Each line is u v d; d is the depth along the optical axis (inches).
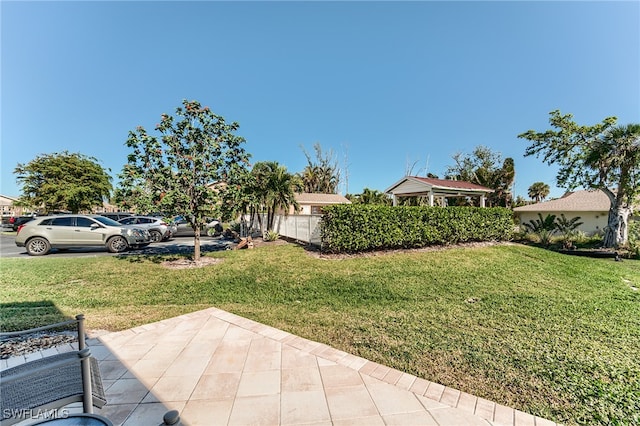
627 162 480.1
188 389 96.0
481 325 162.1
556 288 251.9
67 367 77.2
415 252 382.3
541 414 86.5
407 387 99.0
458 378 106.2
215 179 324.8
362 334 146.9
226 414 83.1
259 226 654.5
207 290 231.8
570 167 553.6
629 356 126.0
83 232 388.2
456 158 1227.2
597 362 119.8
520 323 165.9
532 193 1499.8
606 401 93.6
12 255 377.1
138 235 419.5
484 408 88.5
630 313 187.0
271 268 294.5
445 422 81.5
